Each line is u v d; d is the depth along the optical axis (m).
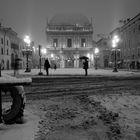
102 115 5.33
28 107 6.30
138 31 40.19
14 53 53.12
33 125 4.34
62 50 65.75
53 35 66.62
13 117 4.39
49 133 3.94
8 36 48.16
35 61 72.50
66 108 6.18
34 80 11.86
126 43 47.56
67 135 3.88
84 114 5.50
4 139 3.47
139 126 4.44
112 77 14.30
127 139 3.75
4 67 44.94
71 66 66.38
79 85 11.21
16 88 4.43
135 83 12.33
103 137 3.83
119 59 52.66
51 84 11.31
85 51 66.69
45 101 7.27
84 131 4.14
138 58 40.09
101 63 63.34
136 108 6.16
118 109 6.03
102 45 62.84
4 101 7.15
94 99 7.47
